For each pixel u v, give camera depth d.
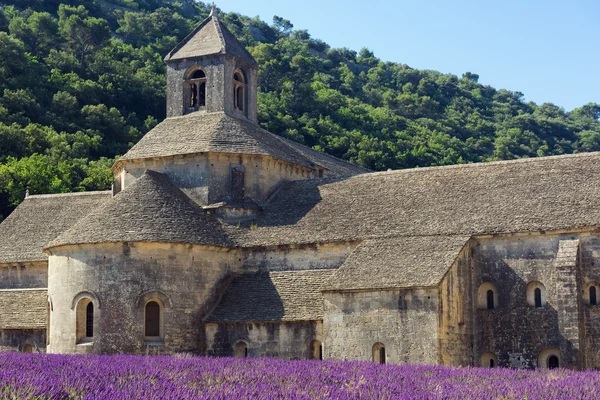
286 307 70.00
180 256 71.81
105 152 166.00
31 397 33.38
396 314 64.81
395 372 50.91
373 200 76.31
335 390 40.12
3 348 77.12
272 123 179.25
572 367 63.72
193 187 78.81
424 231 70.31
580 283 65.38
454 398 38.56
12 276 82.88
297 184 82.00
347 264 68.81
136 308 69.88
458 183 75.31
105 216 72.50
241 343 70.62
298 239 73.56
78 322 70.75
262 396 36.06
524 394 40.31
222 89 85.12
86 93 181.00
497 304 68.06
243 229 76.69
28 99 166.38
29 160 135.50
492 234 68.19
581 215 66.81
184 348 70.69
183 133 82.31
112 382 39.94
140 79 193.88
